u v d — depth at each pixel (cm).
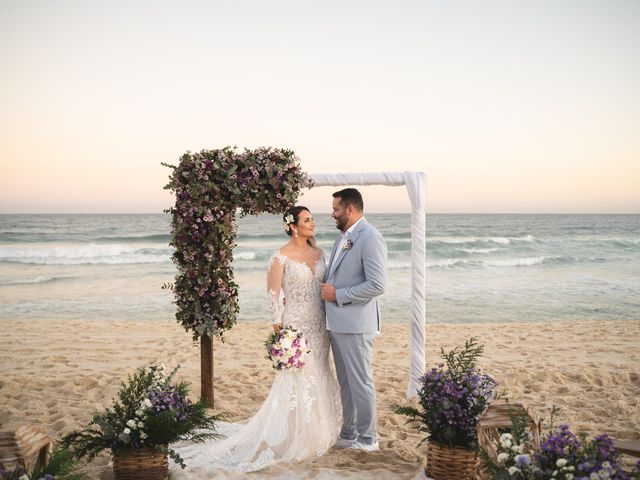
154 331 1035
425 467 389
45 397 595
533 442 318
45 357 811
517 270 2117
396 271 2042
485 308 1391
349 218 467
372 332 457
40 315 1277
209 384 552
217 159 500
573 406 578
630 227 5753
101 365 764
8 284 1723
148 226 4834
